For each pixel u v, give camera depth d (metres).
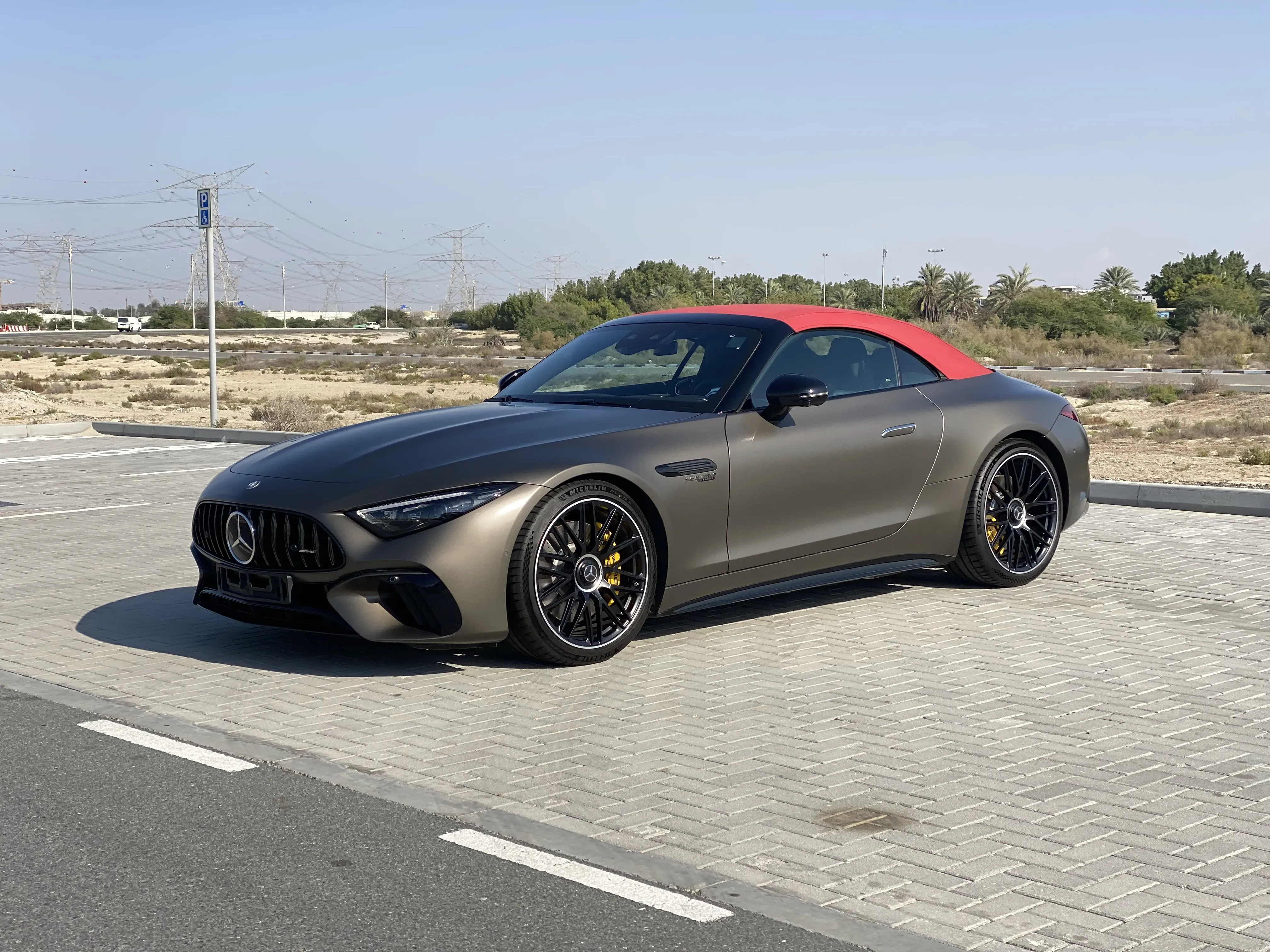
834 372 6.18
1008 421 6.64
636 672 5.23
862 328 6.41
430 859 3.30
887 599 6.61
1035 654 5.45
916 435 6.27
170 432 18.55
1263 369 49.59
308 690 5.01
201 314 155.50
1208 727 4.41
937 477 6.37
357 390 41.41
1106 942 2.79
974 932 2.85
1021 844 3.37
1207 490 9.54
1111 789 3.79
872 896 3.05
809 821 3.55
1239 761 4.05
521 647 5.21
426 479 5.09
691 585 5.58
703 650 5.61
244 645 5.78
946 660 5.36
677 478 5.45
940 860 3.27
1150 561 7.58
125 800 3.78
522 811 3.66
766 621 6.15
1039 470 6.85
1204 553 7.82
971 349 65.12
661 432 5.51
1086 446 7.10
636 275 125.62
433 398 35.84
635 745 4.27
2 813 3.68
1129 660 5.33
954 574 6.89
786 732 4.39
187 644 5.81
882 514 6.18
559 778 3.94
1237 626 5.94
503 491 5.07
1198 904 2.99
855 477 6.04
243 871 3.24
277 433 17.39
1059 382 38.62
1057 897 3.03
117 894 3.10
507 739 4.35
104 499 11.28
